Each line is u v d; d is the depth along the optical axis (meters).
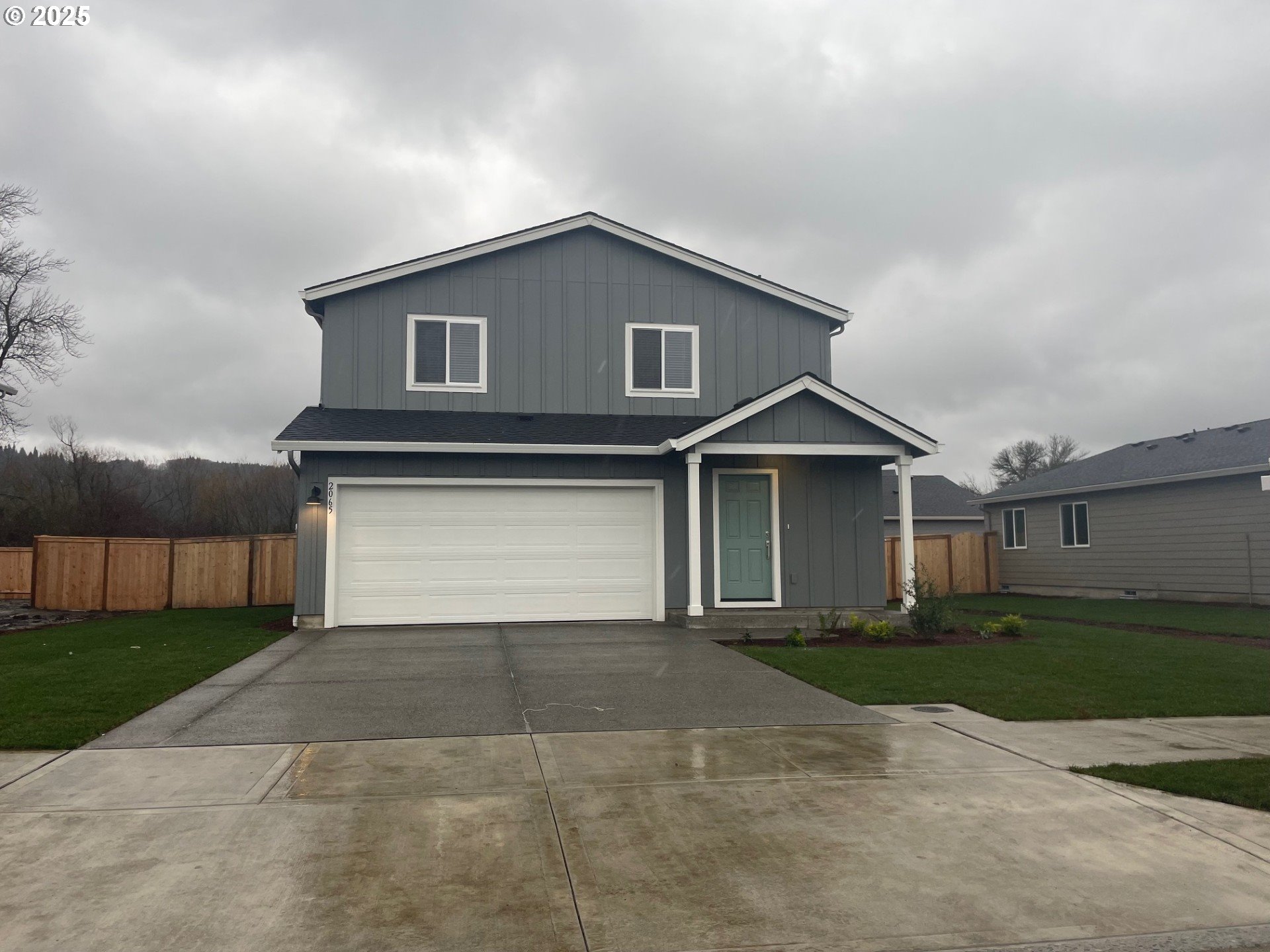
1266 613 16.44
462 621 13.41
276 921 3.49
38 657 10.23
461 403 14.72
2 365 27.89
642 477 13.98
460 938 3.38
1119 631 13.79
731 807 4.93
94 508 34.41
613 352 15.23
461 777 5.38
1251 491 18.09
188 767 5.56
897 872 4.08
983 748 6.23
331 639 11.83
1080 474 23.33
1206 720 7.29
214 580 18.89
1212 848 4.44
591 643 11.35
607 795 5.10
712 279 15.62
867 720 7.10
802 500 14.31
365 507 13.26
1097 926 3.59
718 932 3.47
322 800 4.94
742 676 8.99
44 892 3.72
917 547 24.11
